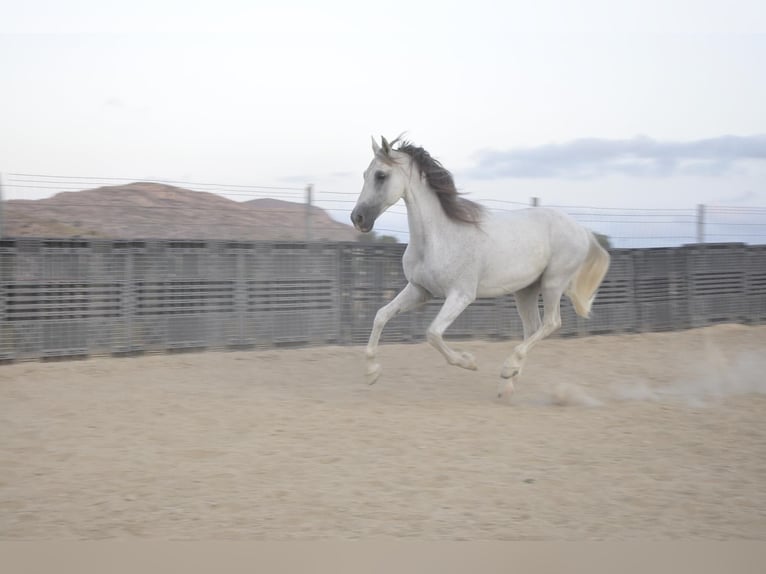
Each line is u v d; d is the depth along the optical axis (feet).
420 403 24.31
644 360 35.29
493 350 37.06
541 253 26.00
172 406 23.18
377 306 38.32
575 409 23.85
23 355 30.91
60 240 31.45
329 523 13.84
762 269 49.67
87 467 17.10
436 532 13.44
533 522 14.01
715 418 22.59
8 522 13.85
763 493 15.84
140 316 33.19
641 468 17.44
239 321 35.14
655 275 45.44
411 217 24.70
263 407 23.13
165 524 13.76
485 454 18.35
